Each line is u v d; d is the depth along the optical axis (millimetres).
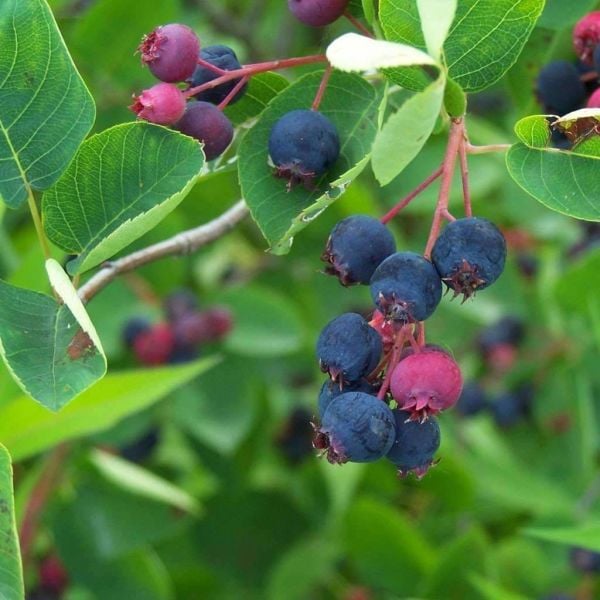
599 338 539
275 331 608
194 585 643
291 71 648
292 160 360
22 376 333
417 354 349
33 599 593
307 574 623
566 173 359
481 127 646
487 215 722
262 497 651
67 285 343
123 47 546
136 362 594
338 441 344
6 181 357
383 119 368
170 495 549
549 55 416
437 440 350
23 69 352
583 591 567
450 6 339
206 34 715
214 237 409
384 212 640
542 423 653
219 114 363
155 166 356
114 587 557
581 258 622
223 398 602
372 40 339
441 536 644
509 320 668
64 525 555
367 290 681
